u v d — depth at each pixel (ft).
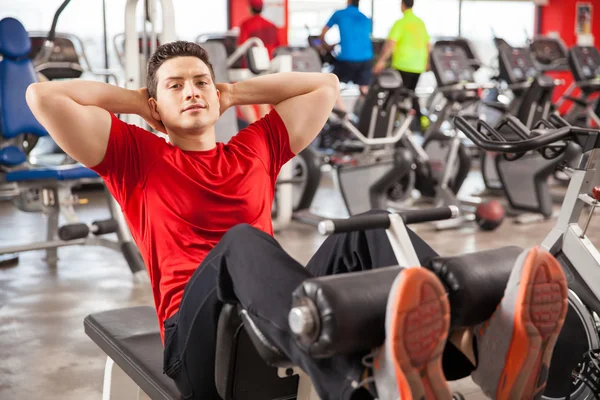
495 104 18.03
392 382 4.12
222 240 4.81
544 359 4.66
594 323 6.84
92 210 19.25
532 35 33.78
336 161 17.87
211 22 26.71
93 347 9.30
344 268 5.49
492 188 20.45
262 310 4.45
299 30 29.35
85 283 12.32
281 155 6.37
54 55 15.03
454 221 16.90
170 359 5.36
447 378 5.19
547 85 17.26
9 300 11.33
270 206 6.10
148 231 5.64
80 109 5.51
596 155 6.79
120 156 5.68
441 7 30.94
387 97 16.37
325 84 6.53
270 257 4.53
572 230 6.89
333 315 4.00
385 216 4.66
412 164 17.67
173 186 5.59
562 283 4.50
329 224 4.44
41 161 21.18
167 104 5.79
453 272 4.61
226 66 14.90
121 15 23.41
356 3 21.39
